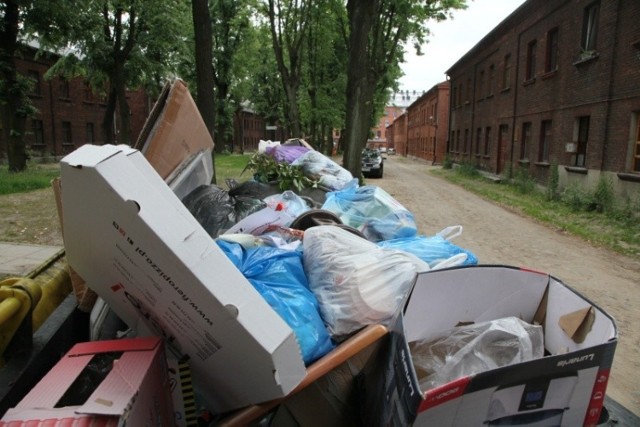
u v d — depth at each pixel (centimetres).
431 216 1197
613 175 1288
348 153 1196
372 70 2080
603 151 1339
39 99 3192
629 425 248
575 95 1515
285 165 532
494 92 2450
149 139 269
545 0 1747
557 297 213
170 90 272
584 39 1473
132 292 168
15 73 1756
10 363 175
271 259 229
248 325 144
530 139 1933
